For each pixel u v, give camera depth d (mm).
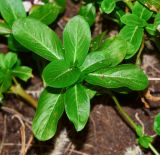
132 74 340
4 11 384
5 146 466
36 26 341
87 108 333
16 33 339
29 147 456
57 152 446
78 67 335
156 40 397
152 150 396
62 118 448
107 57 339
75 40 334
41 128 347
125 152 437
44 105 351
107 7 362
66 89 343
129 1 386
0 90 389
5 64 396
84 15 427
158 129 345
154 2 362
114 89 386
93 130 452
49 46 341
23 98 467
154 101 442
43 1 443
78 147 448
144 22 360
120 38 346
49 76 320
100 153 444
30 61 481
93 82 339
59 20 500
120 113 451
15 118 476
